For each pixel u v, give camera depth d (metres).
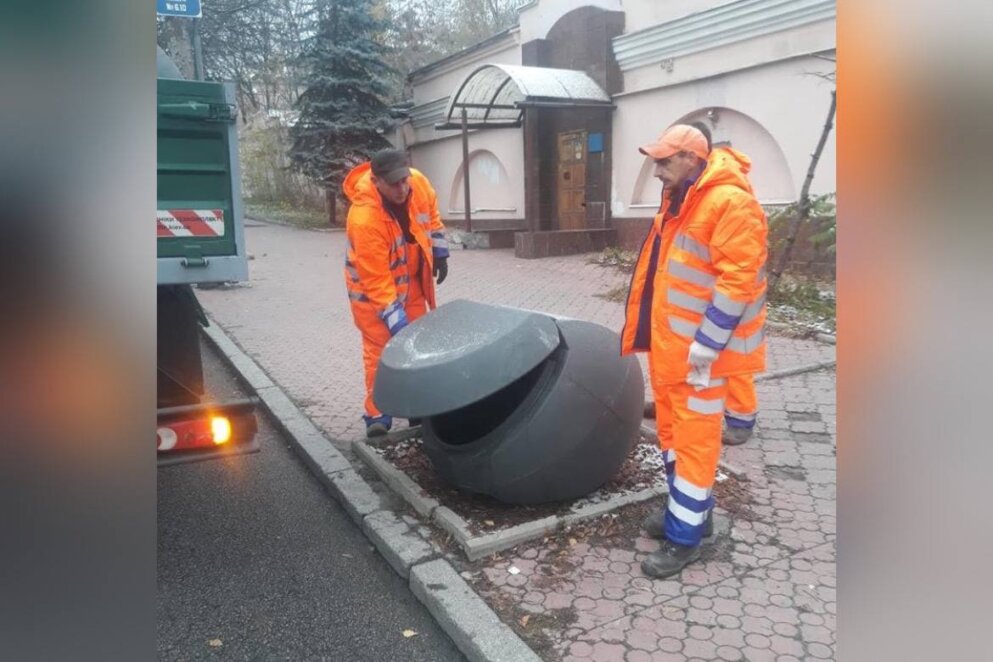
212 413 3.32
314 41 20.55
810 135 10.42
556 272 12.10
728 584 3.29
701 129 3.78
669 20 12.33
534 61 15.28
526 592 3.29
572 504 4.02
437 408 3.56
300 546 3.99
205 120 3.71
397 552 3.68
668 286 3.34
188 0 8.53
